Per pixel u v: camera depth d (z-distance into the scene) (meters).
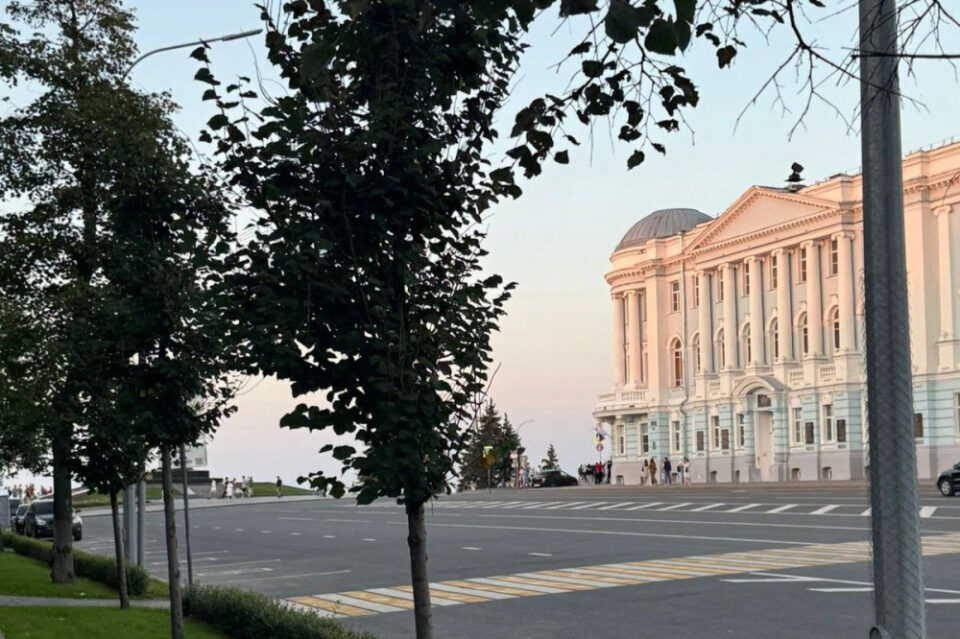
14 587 20.58
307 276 6.88
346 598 19.77
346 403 7.05
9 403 17.34
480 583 20.70
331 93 7.05
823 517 33.12
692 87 5.18
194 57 7.39
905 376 6.63
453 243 7.27
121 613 16.23
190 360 11.82
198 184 11.67
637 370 86.81
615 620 15.23
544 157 5.50
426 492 6.79
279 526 47.78
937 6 4.39
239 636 13.98
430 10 5.34
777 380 70.44
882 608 6.61
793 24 4.39
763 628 13.90
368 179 6.96
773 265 72.69
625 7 3.49
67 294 16.02
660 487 68.06
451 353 7.17
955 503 36.88
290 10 7.11
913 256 58.75
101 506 84.38
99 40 19.39
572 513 43.59
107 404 15.22
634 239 88.75
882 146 6.66
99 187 16.92
